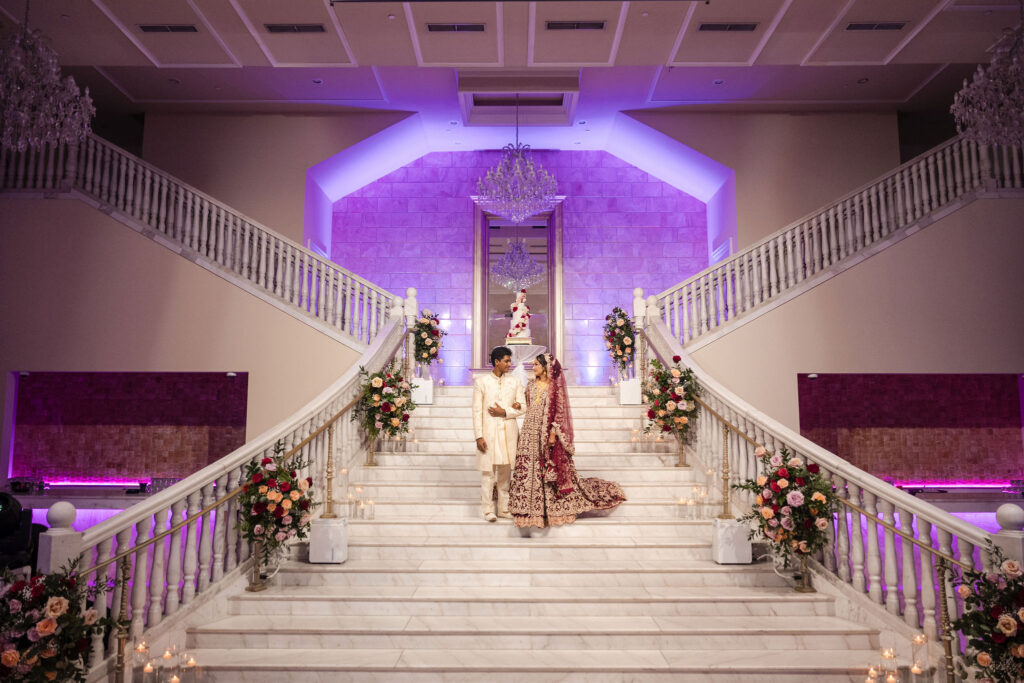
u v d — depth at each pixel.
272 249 9.69
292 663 4.08
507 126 12.52
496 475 6.07
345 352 9.43
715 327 9.40
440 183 13.68
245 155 11.84
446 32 8.28
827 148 11.89
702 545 5.46
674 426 6.88
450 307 13.32
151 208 9.92
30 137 6.96
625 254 13.50
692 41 8.52
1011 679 3.49
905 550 4.47
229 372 9.45
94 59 9.00
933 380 11.32
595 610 4.67
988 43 8.55
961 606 4.20
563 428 5.89
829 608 4.73
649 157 13.02
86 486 10.82
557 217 13.55
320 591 4.86
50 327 9.51
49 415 11.23
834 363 9.23
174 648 4.09
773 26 8.12
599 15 7.91
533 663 4.11
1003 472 11.05
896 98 11.50
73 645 3.51
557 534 5.75
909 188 9.58
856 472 4.86
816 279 9.39
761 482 4.98
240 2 7.68
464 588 4.96
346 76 10.62
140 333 9.51
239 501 4.99
